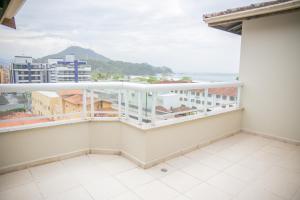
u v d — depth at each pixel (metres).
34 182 2.26
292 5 3.00
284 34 3.54
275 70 3.73
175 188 2.21
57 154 2.76
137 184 2.26
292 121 3.60
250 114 4.16
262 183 2.33
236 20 3.92
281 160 2.94
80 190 2.13
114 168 2.62
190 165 2.75
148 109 2.69
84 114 2.95
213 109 3.75
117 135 2.99
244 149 3.34
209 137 3.56
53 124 2.65
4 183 2.22
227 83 3.74
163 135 2.78
